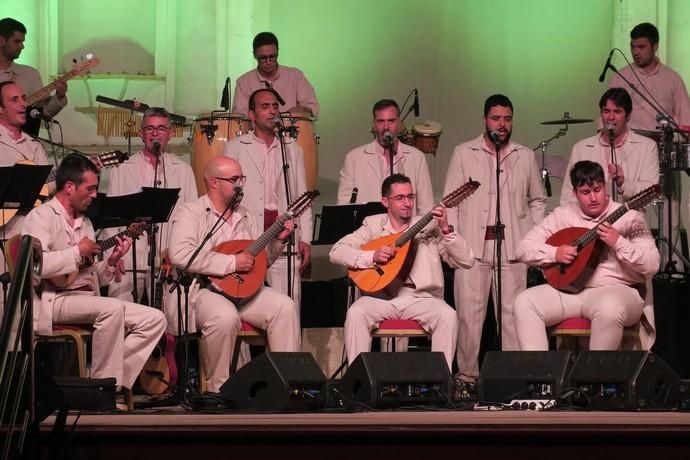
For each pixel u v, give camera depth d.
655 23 13.83
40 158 10.18
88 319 8.20
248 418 6.16
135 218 9.08
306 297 10.69
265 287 8.79
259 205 9.96
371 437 5.57
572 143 14.02
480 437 5.56
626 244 8.48
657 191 8.56
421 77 14.07
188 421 5.90
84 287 8.48
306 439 5.59
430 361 7.32
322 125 14.04
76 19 13.99
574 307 8.67
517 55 14.07
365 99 14.05
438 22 14.09
